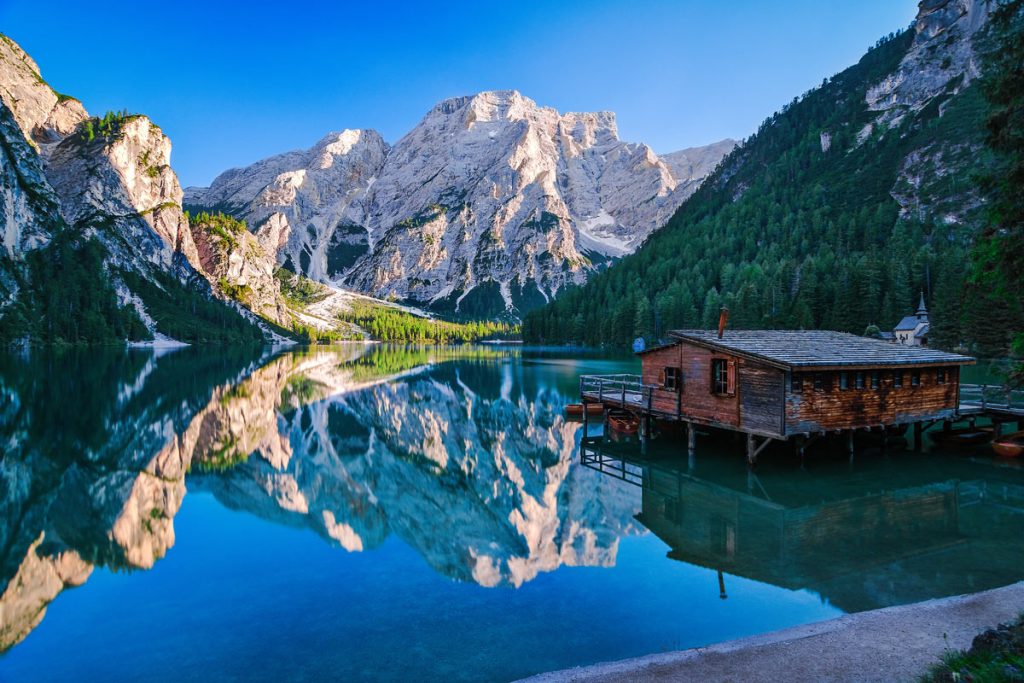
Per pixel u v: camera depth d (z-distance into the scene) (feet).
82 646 40.50
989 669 25.77
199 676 36.19
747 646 33.91
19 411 148.56
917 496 74.38
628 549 58.34
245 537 65.72
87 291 604.49
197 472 98.22
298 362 390.83
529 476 95.61
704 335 96.22
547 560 56.08
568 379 250.37
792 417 82.33
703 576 50.55
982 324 256.73
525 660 37.24
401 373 296.30
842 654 31.94
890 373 92.73
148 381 236.22
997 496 74.13
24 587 51.16
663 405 103.81
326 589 50.39
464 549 61.46
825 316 391.24
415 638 40.70
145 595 49.37
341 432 137.28
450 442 126.11
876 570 50.75
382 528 69.92
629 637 40.16
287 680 35.58
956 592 45.75
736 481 82.94
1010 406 103.50
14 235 597.52
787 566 52.16
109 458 103.65
